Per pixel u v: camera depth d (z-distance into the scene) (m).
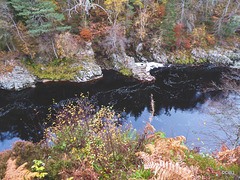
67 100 15.38
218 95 15.01
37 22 17.61
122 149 3.45
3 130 10.90
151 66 23.91
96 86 18.83
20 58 18.78
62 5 24.62
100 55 23.53
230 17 25.34
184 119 11.78
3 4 16.27
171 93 17.31
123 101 15.61
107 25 23.86
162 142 3.43
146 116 12.52
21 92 16.92
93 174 2.64
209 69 23.45
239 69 21.06
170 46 25.61
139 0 22.28
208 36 26.06
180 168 1.92
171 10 22.48
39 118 12.44
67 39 19.11
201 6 27.48
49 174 2.60
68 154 3.55
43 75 18.67
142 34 24.64
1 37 16.81
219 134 8.75
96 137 4.13
